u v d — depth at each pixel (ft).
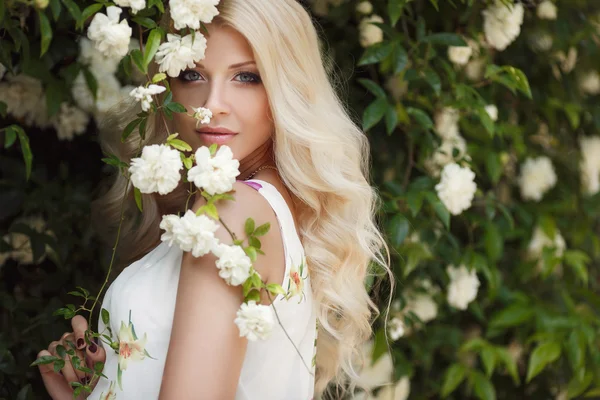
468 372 9.57
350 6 8.93
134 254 6.97
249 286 4.69
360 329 6.56
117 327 5.18
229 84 5.26
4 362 7.27
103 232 8.15
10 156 8.34
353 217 5.97
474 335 10.20
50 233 8.39
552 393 10.89
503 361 9.77
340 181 5.70
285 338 5.25
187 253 4.82
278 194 5.36
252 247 4.78
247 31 5.12
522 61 10.23
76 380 5.86
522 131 10.27
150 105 5.09
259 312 4.61
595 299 10.71
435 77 8.15
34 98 7.86
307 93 5.47
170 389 4.61
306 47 5.45
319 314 6.14
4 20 5.88
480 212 9.71
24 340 7.62
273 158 5.77
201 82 5.31
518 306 9.89
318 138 5.49
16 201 8.11
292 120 5.36
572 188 10.87
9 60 6.33
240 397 5.15
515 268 10.52
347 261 6.01
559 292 10.69
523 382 10.81
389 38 8.54
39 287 8.29
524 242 10.35
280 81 5.31
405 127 8.86
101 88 7.89
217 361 4.64
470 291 9.13
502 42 8.80
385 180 9.01
